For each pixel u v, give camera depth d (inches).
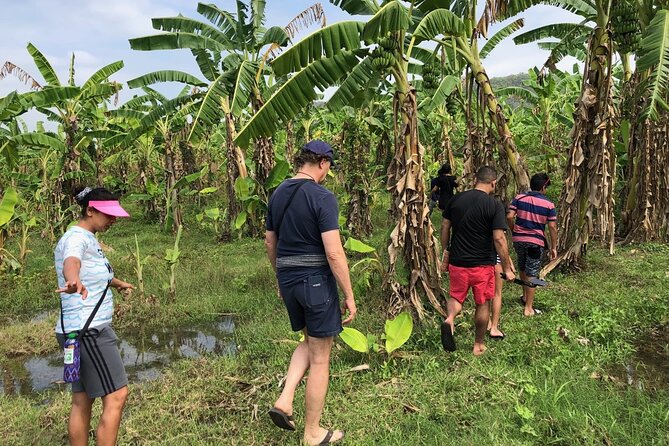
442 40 248.7
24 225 337.4
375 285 239.0
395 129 204.1
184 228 518.9
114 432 106.4
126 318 236.7
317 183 117.9
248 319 232.5
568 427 116.1
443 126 464.1
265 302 247.6
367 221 393.7
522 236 203.2
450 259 164.4
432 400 133.7
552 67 359.9
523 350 163.6
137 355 195.2
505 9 213.9
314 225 111.4
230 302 252.7
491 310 188.5
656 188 314.0
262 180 381.1
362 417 127.7
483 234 157.1
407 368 154.5
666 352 161.5
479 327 161.3
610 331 173.8
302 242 112.3
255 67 346.0
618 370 150.5
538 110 561.6
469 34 259.4
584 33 398.3
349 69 196.1
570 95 556.4
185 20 366.0
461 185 294.4
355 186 385.7
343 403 134.7
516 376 142.9
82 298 99.7
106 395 105.4
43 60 396.2
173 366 176.9
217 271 306.7
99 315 105.1
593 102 246.2
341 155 444.1
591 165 249.8
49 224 454.9
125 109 505.0
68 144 446.6
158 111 403.2
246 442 119.6
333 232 109.7
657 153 311.7
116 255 377.4
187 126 625.6
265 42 362.9
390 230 217.3
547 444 111.1
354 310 113.7
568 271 261.3
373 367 158.7
